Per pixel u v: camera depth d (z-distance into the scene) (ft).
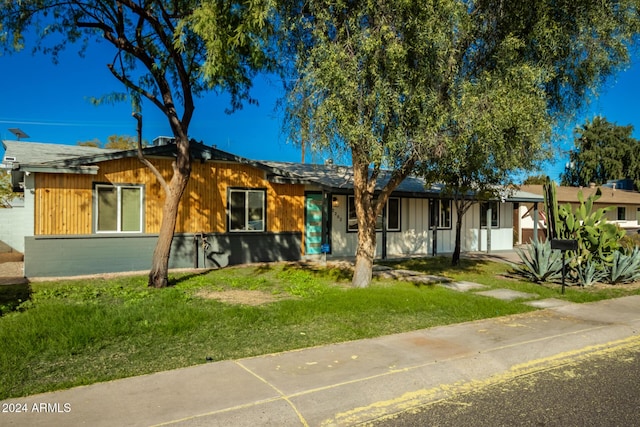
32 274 38.27
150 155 42.78
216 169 47.16
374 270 46.29
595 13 28.63
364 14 27.71
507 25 29.94
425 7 25.36
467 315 26.78
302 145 30.30
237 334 21.80
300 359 18.12
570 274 40.11
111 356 18.21
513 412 14.21
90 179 40.45
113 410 13.17
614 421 13.55
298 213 53.21
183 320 23.31
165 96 35.53
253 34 29.71
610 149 172.55
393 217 61.67
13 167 36.91
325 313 26.27
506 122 25.44
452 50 26.73
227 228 47.98
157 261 34.22
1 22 34.17
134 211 42.57
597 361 19.51
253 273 42.60
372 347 19.94
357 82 26.50
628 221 124.16
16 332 19.99
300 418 13.38
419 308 28.02
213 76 32.37
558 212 41.93
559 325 24.67
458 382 16.81
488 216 66.39
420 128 26.43
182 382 15.44
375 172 34.94
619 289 37.09
